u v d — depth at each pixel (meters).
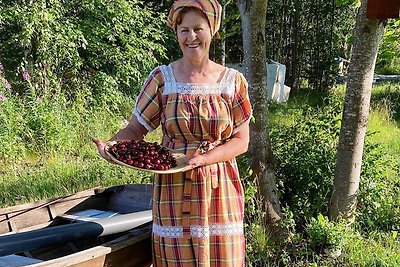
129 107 11.18
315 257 4.61
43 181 6.77
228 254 2.92
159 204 2.94
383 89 13.77
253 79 4.86
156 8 14.22
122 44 11.70
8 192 6.40
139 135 3.06
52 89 9.80
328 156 5.59
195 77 2.87
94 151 8.46
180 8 2.76
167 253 2.93
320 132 6.02
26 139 8.62
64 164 7.60
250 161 4.92
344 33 16.45
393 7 3.63
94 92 10.62
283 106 12.59
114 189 4.40
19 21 9.68
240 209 3.00
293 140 5.99
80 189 6.41
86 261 2.94
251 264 4.52
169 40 13.89
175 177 2.88
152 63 11.77
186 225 2.88
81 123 9.45
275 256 4.65
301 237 4.88
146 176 5.93
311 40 16.45
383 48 6.53
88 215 4.13
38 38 9.84
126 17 11.09
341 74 17.50
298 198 5.36
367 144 5.95
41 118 8.60
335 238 4.64
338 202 4.97
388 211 5.45
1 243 3.25
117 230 3.61
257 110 4.86
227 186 2.94
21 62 9.89
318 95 15.29
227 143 2.92
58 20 10.40
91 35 10.92
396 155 7.80
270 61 14.22
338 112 6.30
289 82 16.81
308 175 5.45
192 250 2.89
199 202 2.86
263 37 4.81
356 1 5.64
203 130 2.86
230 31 6.02
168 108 2.88
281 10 16.67
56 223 4.06
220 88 2.88
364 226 5.29
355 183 4.94
